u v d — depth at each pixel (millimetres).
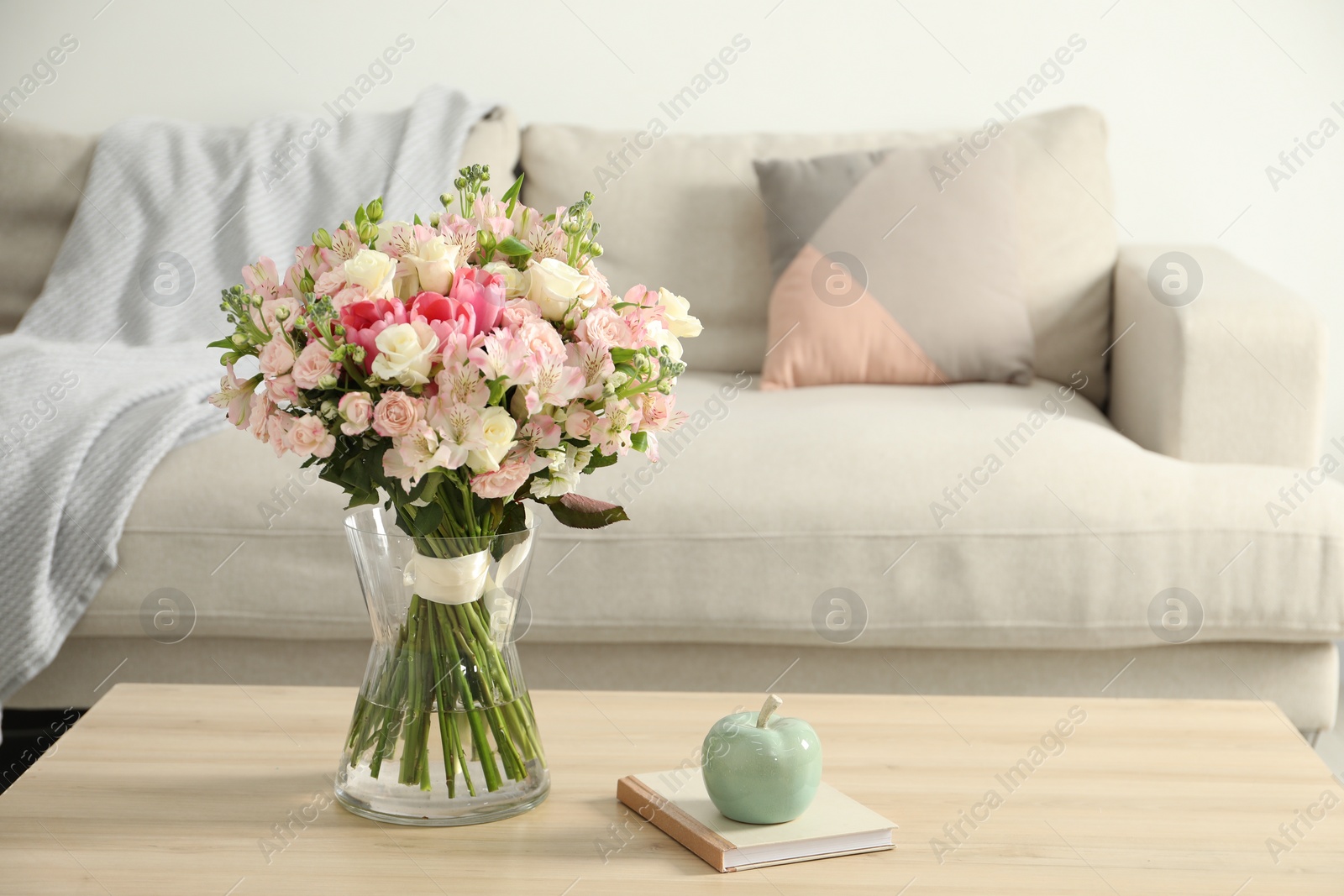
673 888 850
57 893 829
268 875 859
